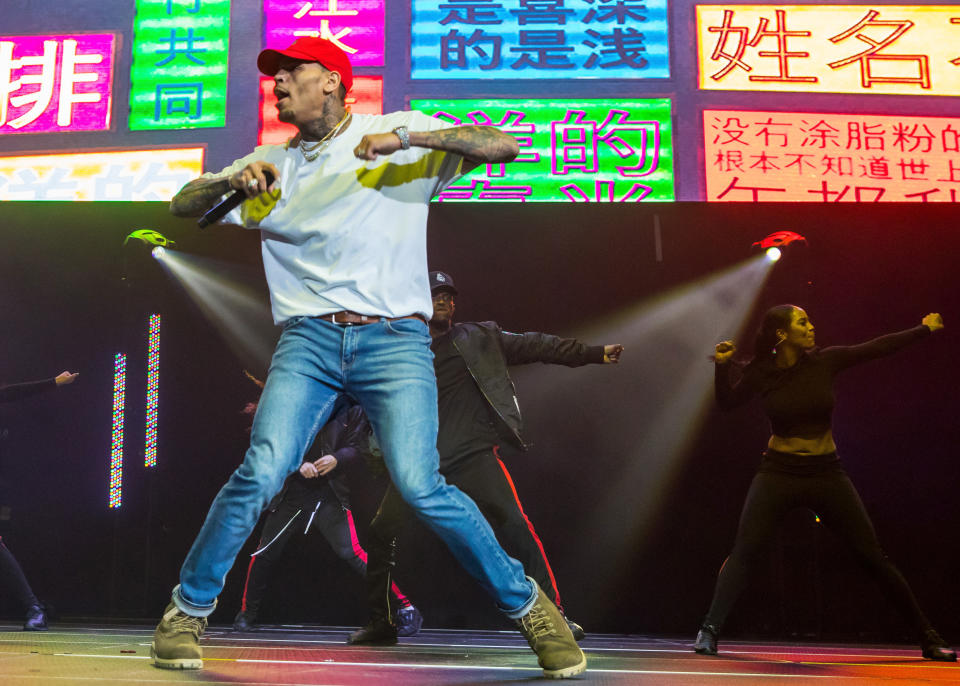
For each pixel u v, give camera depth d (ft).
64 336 19.34
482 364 12.29
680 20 18.39
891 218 18.03
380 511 12.08
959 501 17.80
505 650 10.30
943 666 8.82
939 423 18.12
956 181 17.72
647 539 18.35
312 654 8.66
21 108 18.43
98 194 18.04
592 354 12.73
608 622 17.84
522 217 18.38
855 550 10.64
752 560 10.73
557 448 18.89
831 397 10.86
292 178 6.58
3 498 18.48
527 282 19.58
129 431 18.37
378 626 11.87
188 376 19.17
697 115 17.97
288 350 6.33
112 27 18.70
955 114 17.97
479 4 18.48
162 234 19.29
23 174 18.17
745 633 16.72
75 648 8.57
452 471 12.14
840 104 17.99
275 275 6.63
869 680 6.72
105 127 18.30
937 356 18.38
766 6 18.39
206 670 6.36
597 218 18.40
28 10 18.80
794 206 17.63
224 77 18.38
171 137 18.21
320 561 17.87
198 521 18.39
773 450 10.96
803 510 16.81
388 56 18.25
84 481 18.61
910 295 18.67
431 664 7.73
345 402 6.61
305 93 6.50
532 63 18.22
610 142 17.90
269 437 6.15
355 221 6.36
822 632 16.40
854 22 18.33
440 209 18.01
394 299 6.31
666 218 18.39
